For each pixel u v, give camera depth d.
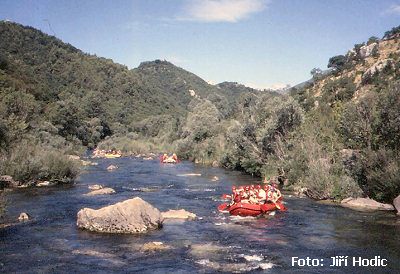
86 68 163.62
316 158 36.19
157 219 21.41
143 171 52.06
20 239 18.69
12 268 14.90
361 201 28.44
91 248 17.47
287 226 22.23
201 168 58.12
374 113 32.03
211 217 24.50
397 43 91.25
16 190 32.75
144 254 16.75
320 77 101.88
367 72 74.44
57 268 14.95
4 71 94.94
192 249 17.61
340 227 21.91
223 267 15.30
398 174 26.38
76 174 39.41
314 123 41.03
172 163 67.31
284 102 45.16
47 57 155.25
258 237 19.81
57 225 21.38
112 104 148.00
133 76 183.88
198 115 88.06
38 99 96.25
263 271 14.91
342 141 36.50
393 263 15.87
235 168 56.16
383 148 29.31
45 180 37.06
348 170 32.03
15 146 38.00
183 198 31.19
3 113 54.16
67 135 88.62
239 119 73.25
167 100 189.62
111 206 20.72
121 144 93.25
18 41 149.75
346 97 73.12
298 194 33.66
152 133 121.38
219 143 67.25
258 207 24.78
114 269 14.94
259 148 47.19
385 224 22.52
